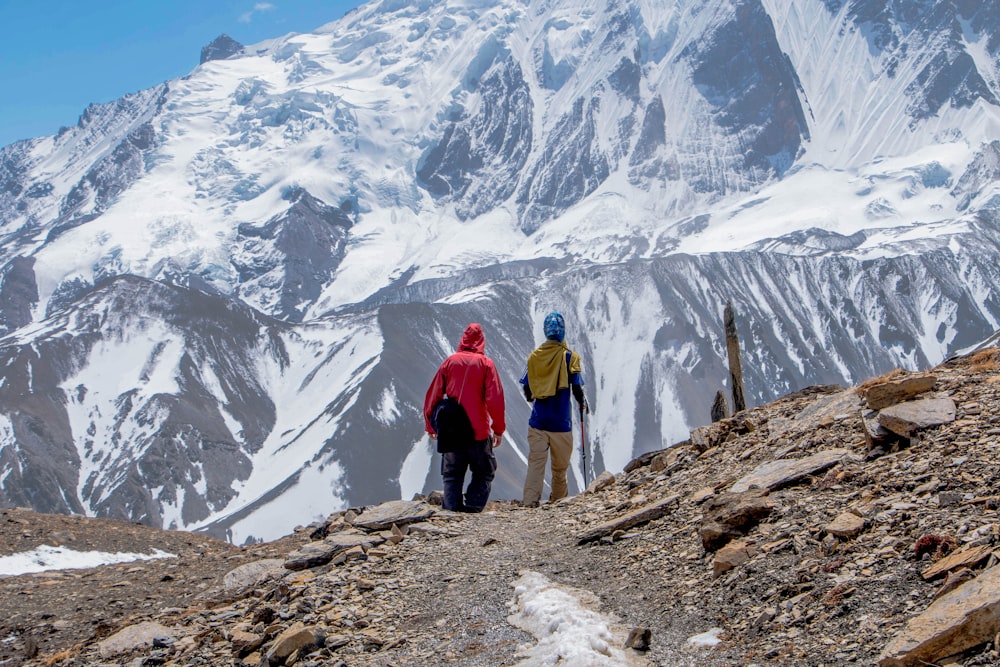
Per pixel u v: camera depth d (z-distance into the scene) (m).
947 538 6.57
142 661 8.46
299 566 10.62
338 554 10.66
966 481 7.44
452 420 12.98
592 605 7.93
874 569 6.73
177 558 14.02
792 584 7.03
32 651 9.56
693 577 7.97
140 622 9.84
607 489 12.98
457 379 13.09
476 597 8.59
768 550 7.72
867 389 10.39
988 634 5.40
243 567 11.12
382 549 10.62
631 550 9.24
